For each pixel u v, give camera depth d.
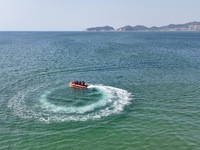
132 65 79.56
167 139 29.34
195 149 27.06
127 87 52.72
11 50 127.94
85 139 29.59
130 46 149.38
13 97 45.94
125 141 29.02
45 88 52.03
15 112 38.34
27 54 109.69
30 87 53.00
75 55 103.94
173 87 52.53
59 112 38.28
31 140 29.45
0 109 39.62
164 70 71.12
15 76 63.75
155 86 53.44
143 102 42.84
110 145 28.16
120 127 32.81
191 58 96.00
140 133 31.02
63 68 74.88
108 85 54.47
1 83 56.34
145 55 104.38
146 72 68.50
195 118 35.66
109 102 42.69
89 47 141.88
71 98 44.91
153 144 28.25
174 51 121.44
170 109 39.44
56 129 32.38
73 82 53.00
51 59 93.31
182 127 32.59
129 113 37.75
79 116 36.62
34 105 41.47
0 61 88.25
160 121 34.66
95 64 81.44
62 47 144.12
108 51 119.00
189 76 63.03
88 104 41.72
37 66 78.38
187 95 46.78
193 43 180.25
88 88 51.62
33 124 33.94
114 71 70.19
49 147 27.84
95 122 34.47
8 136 30.48
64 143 28.67
